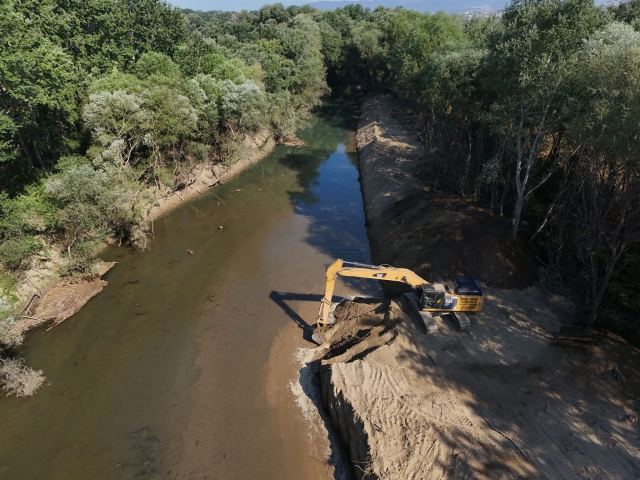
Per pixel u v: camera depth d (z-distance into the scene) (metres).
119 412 21.97
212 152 53.12
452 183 43.12
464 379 21.45
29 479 18.77
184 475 19.06
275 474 19.14
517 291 28.08
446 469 16.98
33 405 22.28
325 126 81.56
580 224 27.44
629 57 21.41
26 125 32.66
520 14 26.94
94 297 30.52
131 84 37.97
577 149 25.94
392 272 24.70
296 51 77.81
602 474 16.67
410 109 78.81
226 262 35.28
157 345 26.34
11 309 27.05
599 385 20.84
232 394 23.03
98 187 30.50
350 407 20.14
